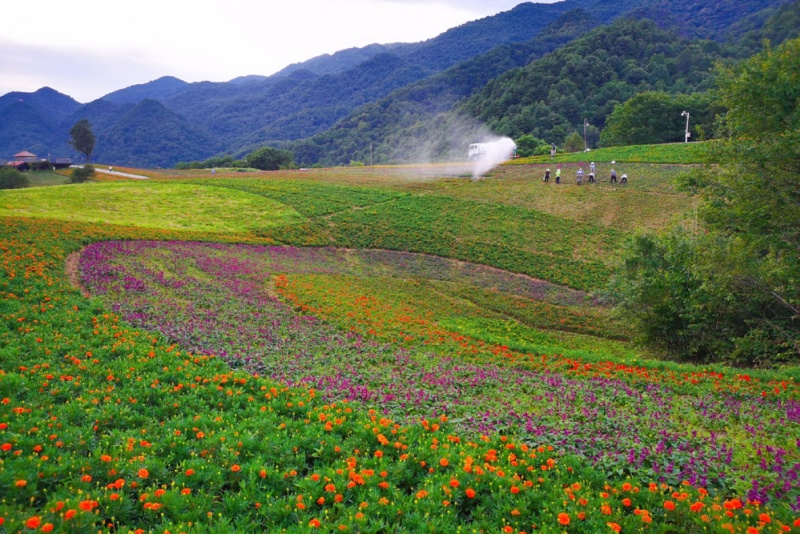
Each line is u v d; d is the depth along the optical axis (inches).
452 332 927.0
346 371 642.8
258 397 499.5
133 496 299.6
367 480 324.2
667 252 1047.0
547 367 727.7
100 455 321.4
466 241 1802.4
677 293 963.3
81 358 552.7
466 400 552.4
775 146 678.5
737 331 914.1
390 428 419.8
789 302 793.6
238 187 2297.0
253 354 669.3
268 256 1501.0
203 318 812.0
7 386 428.5
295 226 1841.8
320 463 362.0
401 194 2281.0
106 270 997.2
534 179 2431.1
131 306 801.6
